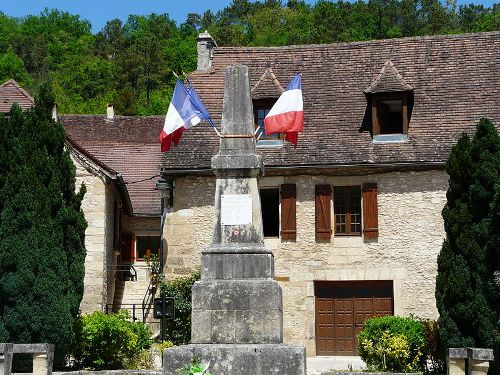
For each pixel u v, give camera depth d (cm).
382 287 2014
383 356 1653
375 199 2020
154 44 6334
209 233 2070
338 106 2177
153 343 1909
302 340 2011
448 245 1592
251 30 6862
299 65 2308
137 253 2684
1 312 1492
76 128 2995
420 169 2011
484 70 2184
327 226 2028
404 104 2083
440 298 1586
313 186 2053
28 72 6575
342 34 6147
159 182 2059
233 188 1262
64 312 1501
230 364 1161
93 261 2086
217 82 2295
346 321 2016
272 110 1322
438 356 1630
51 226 1536
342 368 1792
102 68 6200
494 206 1484
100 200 2112
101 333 1617
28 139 1569
